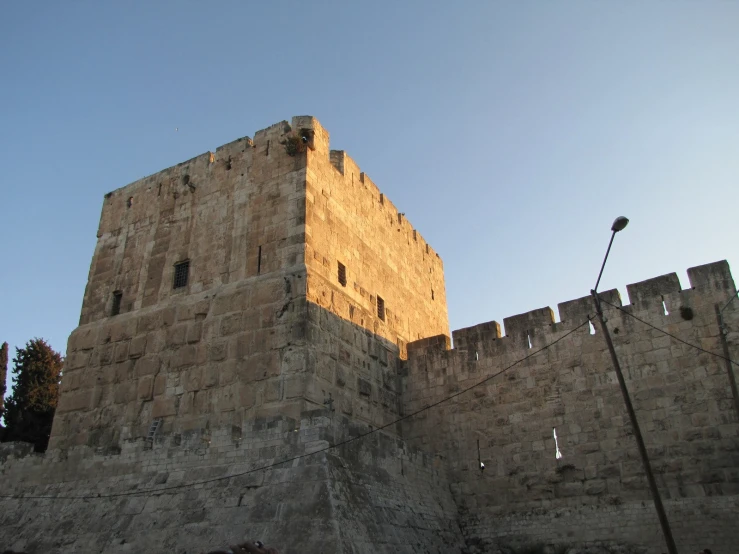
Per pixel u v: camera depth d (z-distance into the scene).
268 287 26.00
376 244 33.12
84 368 29.09
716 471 22.30
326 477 18.47
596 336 26.42
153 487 21.08
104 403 27.58
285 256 26.42
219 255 28.34
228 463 20.45
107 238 32.72
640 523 22.62
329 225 28.62
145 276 30.14
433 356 30.47
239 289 26.75
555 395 26.47
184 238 29.98
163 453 21.78
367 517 18.91
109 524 20.61
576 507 24.12
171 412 25.67
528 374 27.47
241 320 25.98
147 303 29.22
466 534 25.28
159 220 31.38
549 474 25.28
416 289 37.38
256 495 19.03
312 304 25.22
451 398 29.06
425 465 25.47
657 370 24.66
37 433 41.09
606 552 22.45
